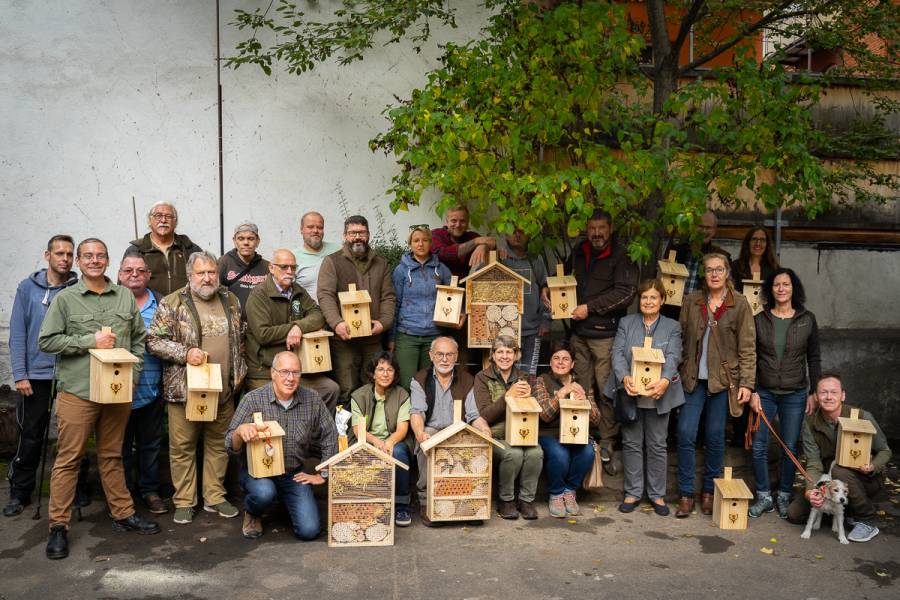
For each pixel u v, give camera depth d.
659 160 5.84
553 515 5.67
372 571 4.70
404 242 7.52
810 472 5.51
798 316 5.83
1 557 4.79
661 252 7.23
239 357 5.60
